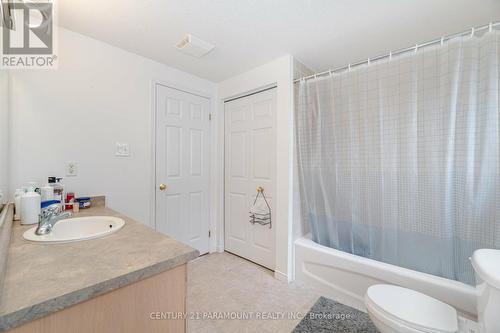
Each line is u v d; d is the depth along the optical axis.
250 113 2.53
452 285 1.37
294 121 2.16
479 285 1.00
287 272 2.09
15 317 0.50
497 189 1.27
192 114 2.57
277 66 2.18
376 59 1.74
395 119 1.62
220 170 2.81
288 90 2.10
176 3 1.42
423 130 1.51
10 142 1.44
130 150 2.04
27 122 1.51
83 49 1.77
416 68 1.53
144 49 2.00
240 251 2.66
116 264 0.75
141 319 0.75
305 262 2.06
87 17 1.55
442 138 1.43
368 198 1.78
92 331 0.65
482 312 0.97
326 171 2.00
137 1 1.40
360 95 1.79
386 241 1.70
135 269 0.72
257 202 2.46
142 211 2.13
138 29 1.70
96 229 1.38
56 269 0.71
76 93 1.73
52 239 0.96
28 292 0.58
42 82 1.57
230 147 2.76
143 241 0.97
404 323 1.06
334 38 1.83
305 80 2.09
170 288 0.82
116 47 1.95
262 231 2.43
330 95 1.96
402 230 1.63
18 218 1.27
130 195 2.05
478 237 1.34
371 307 1.19
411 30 1.72
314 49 2.01
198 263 2.50
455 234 1.44
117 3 1.42
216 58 2.17
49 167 1.61
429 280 1.43
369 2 1.42
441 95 1.43
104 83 1.88
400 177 1.62
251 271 2.32
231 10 1.50
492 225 1.29
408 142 1.56
